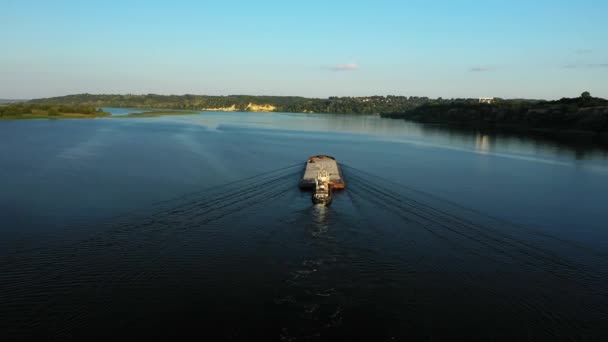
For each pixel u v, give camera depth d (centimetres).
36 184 6431
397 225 4862
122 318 2912
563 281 3591
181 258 3856
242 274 3534
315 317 2909
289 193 6219
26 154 9244
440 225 4916
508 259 4006
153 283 3391
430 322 2895
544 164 9412
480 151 11681
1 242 4184
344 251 4041
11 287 3328
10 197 5691
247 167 8362
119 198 5753
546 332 2845
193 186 6531
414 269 3703
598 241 4534
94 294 3228
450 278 3562
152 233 4475
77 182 6619
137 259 3834
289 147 12125
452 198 6153
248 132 17550
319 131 19125
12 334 2747
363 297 3186
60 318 2922
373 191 6488
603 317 3045
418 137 16175
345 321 2866
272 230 4584
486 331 2819
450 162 9569
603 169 8812
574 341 2758
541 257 4078
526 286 3475
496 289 3400
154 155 9612
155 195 5938
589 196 6400
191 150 10656
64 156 9112
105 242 4222
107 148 10606
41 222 4756
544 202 6025
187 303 3086
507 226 4953
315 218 5025
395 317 2933
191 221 4869
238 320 2867
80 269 3641
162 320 2878
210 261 3788
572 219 5256
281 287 3309
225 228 4644
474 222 5072
